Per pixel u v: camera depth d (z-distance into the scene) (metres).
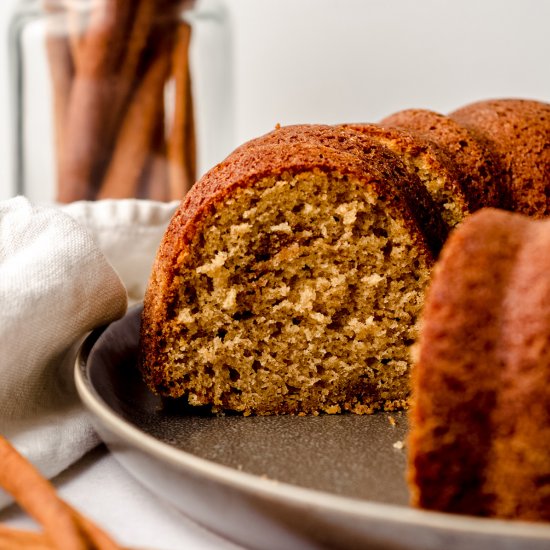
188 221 0.37
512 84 0.68
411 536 0.28
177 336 0.38
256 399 0.38
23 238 0.38
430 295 0.30
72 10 0.50
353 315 0.38
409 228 0.37
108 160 0.51
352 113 0.70
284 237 0.37
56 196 0.53
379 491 0.32
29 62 0.52
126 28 0.50
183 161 0.52
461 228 0.31
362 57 0.69
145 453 0.30
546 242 0.30
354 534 0.28
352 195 0.37
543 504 0.30
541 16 0.67
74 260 0.37
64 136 0.51
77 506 0.33
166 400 0.38
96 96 0.50
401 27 0.68
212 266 0.37
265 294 0.38
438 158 0.40
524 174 0.43
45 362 0.36
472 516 0.30
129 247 0.46
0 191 0.74
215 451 0.35
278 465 0.34
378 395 0.39
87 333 0.40
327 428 0.37
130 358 0.39
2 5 0.72
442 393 0.30
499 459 0.30
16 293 0.36
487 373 0.30
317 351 0.38
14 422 0.35
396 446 0.35
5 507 0.32
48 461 0.34
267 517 0.29
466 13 0.67
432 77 0.69
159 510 0.32
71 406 0.37
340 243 0.38
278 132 0.40
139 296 0.47
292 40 0.69
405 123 0.43
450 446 0.30
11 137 0.55
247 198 0.37
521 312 0.30
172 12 0.51
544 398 0.29
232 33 0.55
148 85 0.50
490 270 0.30
